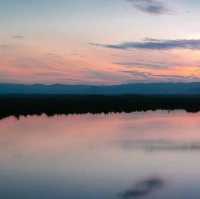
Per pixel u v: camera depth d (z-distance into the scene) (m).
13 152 24.88
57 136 33.16
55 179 18.08
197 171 19.88
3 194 15.59
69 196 15.40
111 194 15.77
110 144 28.69
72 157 23.25
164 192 16.06
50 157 23.30
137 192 16.03
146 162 21.97
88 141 30.25
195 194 15.88
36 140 30.52
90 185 17.05
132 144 28.67
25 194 15.58
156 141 30.25
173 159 22.83
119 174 19.12
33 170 19.78
